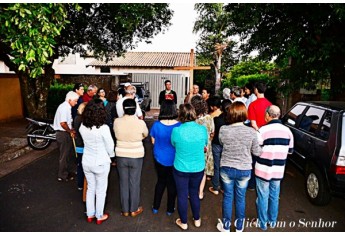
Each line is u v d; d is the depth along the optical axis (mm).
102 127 3445
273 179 3471
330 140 3943
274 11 7336
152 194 4746
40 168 5906
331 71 7484
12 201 4355
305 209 4246
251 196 4684
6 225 3656
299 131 5008
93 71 21359
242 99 6238
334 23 6641
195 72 28016
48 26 4039
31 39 4016
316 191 4273
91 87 5867
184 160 3367
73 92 4980
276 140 3344
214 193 4762
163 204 4371
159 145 3725
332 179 3824
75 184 5051
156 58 20469
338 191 3832
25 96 9180
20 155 6852
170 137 3613
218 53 25453
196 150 3342
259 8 6793
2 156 6453
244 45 8797
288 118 5867
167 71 18422
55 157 6707
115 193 4777
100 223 3758
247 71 18219
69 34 9797
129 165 3777
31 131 7188
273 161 3398
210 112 4469
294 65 8203
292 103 10414
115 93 5543
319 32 6742
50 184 5043
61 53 11156
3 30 4117
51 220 3812
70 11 8867
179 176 3424
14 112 11508
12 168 5891
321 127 4344
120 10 7234
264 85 4445
